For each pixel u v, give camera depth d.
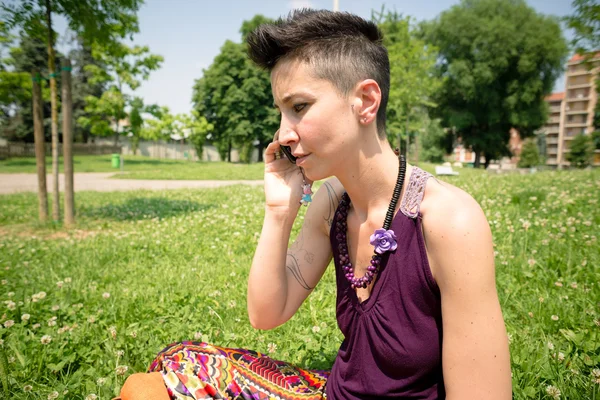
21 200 11.48
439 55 45.03
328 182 1.46
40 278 4.24
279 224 1.42
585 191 7.07
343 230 1.28
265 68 1.15
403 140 36.25
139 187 15.94
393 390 1.16
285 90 1.10
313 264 1.50
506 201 6.58
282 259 1.43
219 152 52.56
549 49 41.06
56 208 7.94
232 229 6.27
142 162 35.50
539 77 43.31
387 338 1.12
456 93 44.62
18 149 37.47
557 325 2.53
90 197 11.89
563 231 4.40
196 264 4.57
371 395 1.19
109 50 8.36
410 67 25.95
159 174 22.38
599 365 2.09
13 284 4.07
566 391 1.89
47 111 44.97
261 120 47.06
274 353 2.50
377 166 1.14
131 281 4.13
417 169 1.15
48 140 47.28
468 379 1.03
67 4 6.98
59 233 7.18
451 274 1.02
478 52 42.50
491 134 46.09
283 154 1.44
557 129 98.94
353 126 1.10
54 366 2.38
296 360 2.43
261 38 1.10
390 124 28.53
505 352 1.03
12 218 8.78
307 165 1.15
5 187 15.91
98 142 54.31
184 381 1.19
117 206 9.70
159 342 2.69
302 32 1.07
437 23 44.84
